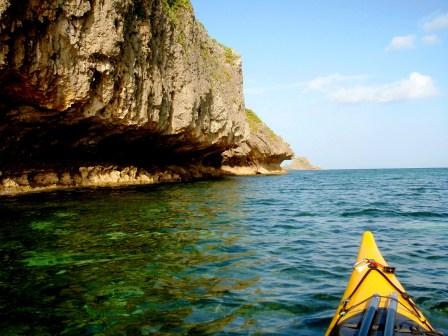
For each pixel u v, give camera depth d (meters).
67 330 4.37
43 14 11.45
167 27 21.06
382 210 14.97
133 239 8.55
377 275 5.14
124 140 19.98
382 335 3.56
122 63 15.84
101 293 5.43
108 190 18.20
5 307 4.95
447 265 7.19
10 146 14.63
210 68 31.58
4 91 12.12
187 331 4.36
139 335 4.25
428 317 4.91
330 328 4.05
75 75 13.20
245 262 7.03
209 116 29.44
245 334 4.30
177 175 28.44
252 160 51.66
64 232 9.02
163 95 20.75
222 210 13.70
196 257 7.29
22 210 11.72
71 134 16.42
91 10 13.39
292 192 24.03
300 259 7.32
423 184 37.28
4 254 7.20
